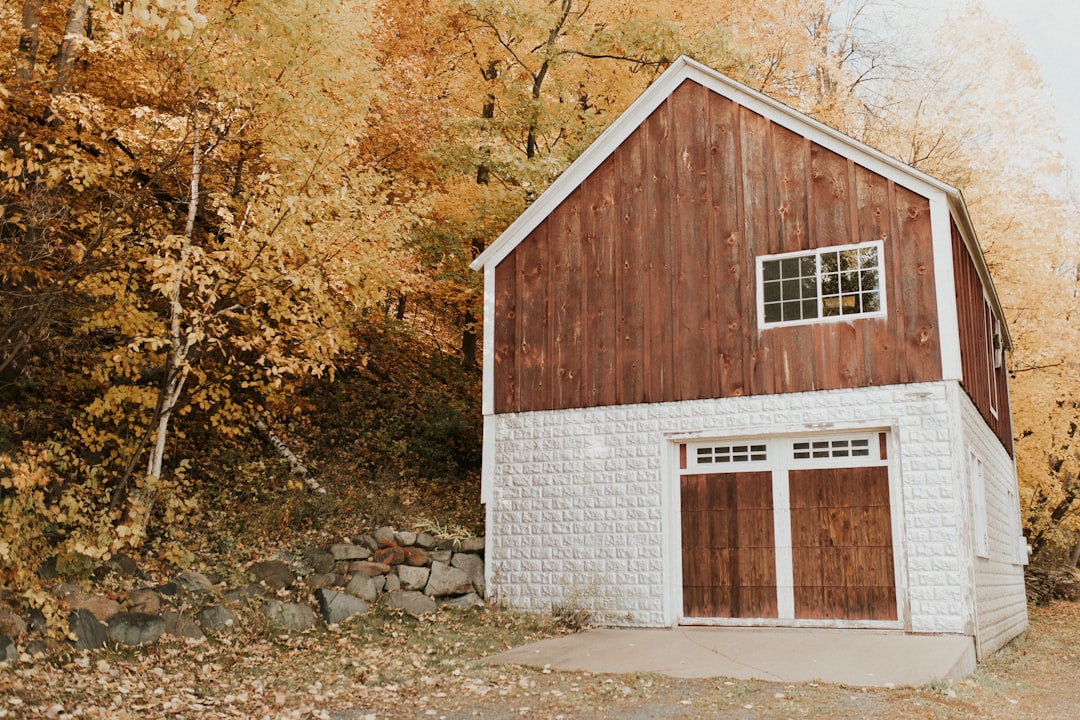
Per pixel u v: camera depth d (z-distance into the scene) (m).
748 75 17.14
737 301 11.88
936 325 10.73
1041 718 7.62
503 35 17.67
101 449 12.22
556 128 17.62
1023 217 19.91
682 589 11.66
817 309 11.43
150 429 10.87
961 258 12.18
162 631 8.97
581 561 12.15
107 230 10.55
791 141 11.94
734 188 12.19
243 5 11.45
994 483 13.91
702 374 11.92
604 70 17.69
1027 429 20.44
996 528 13.47
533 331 13.12
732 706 7.43
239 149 12.53
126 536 9.77
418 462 16.28
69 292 11.40
